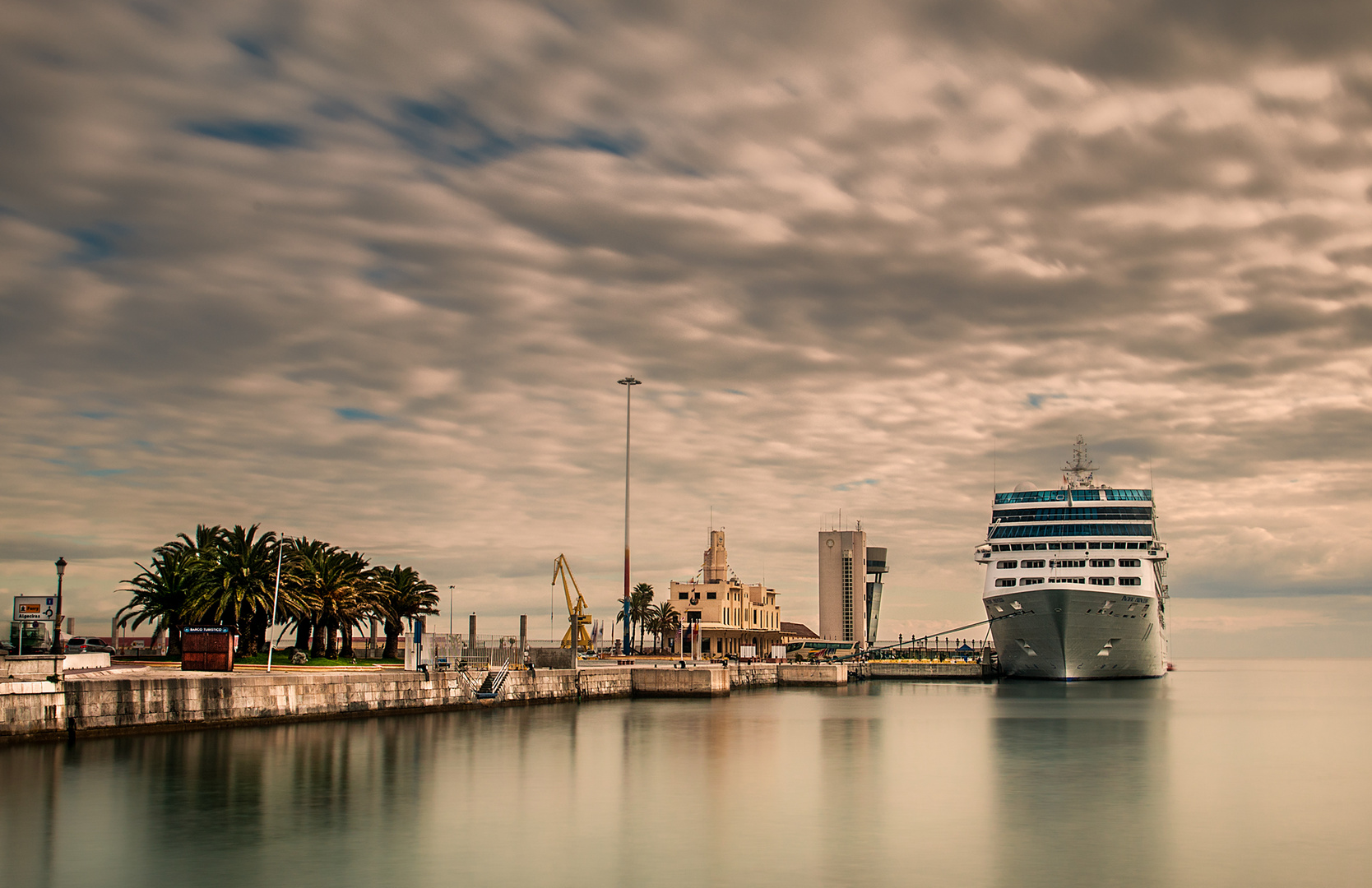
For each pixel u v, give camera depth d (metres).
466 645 115.38
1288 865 41.53
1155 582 161.50
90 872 38.12
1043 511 158.38
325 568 100.69
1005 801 55.47
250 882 37.38
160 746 62.75
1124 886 38.62
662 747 75.75
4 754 57.12
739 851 42.97
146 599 91.62
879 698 141.12
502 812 50.00
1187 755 77.06
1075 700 138.62
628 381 140.62
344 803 50.31
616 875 39.16
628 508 140.75
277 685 75.81
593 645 171.38
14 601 67.00
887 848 43.91
